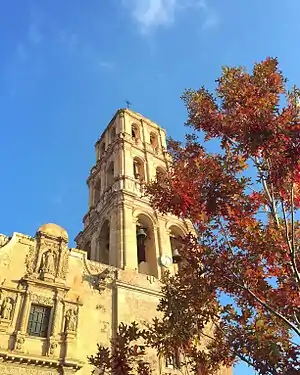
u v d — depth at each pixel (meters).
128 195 39.56
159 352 15.00
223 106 16.95
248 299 15.07
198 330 15.32
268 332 14.27
